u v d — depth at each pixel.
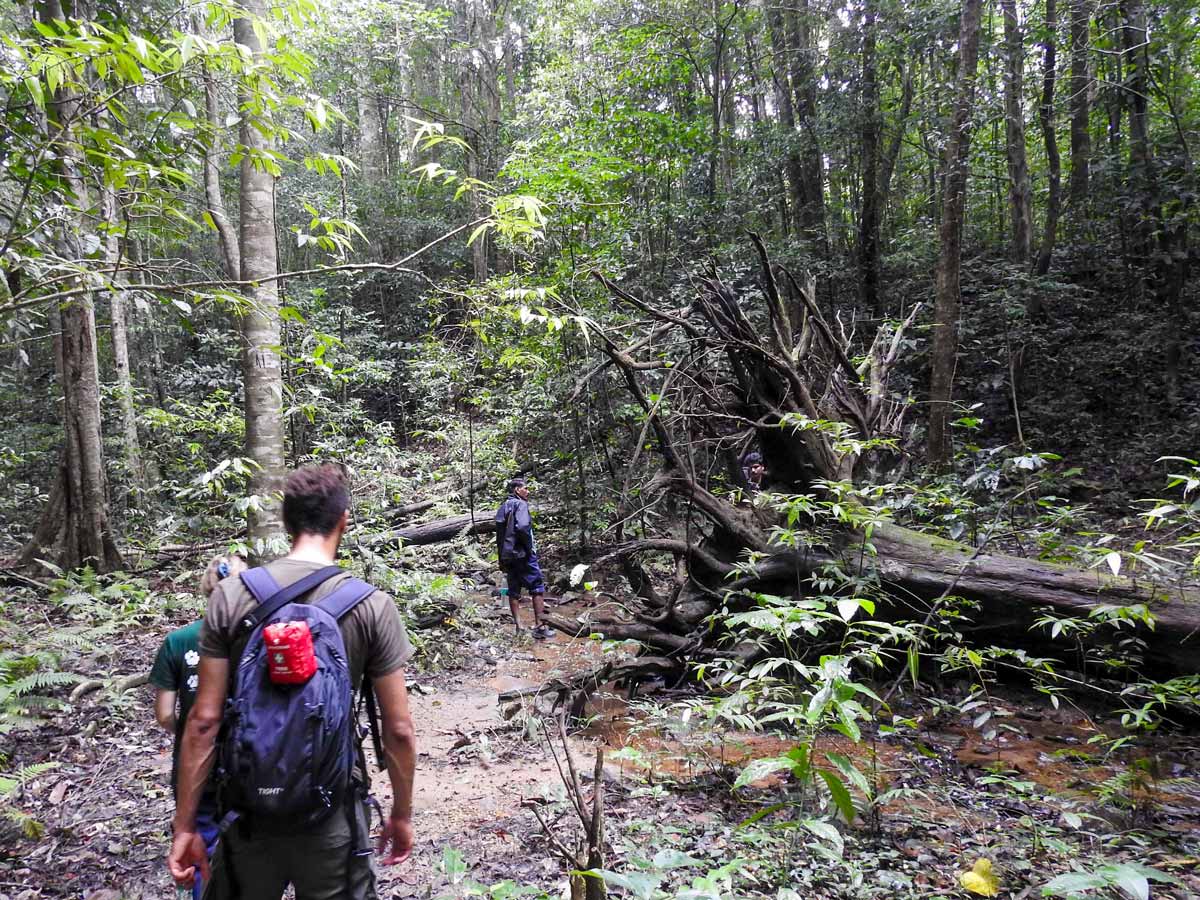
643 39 14.99
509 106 24.86
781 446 6.31
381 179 24.47
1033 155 19.20
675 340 7.66
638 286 11.40
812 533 5.86
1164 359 13.70
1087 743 5.04
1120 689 5.37
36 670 5.62
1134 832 3.68
